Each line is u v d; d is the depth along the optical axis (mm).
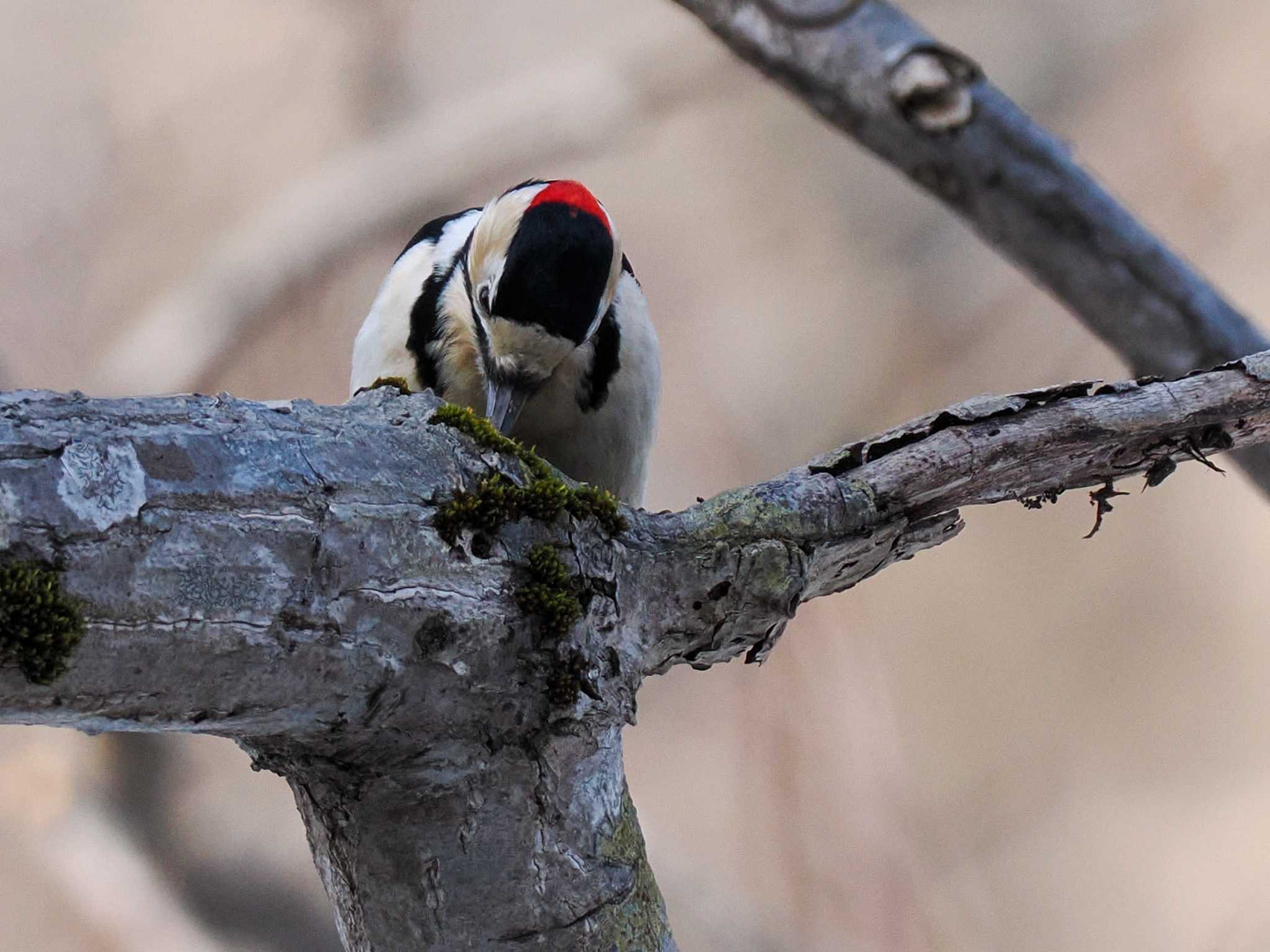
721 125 18984
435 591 3971
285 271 14273
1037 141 6625
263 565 3703
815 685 13914
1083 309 6883
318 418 3975
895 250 18719
